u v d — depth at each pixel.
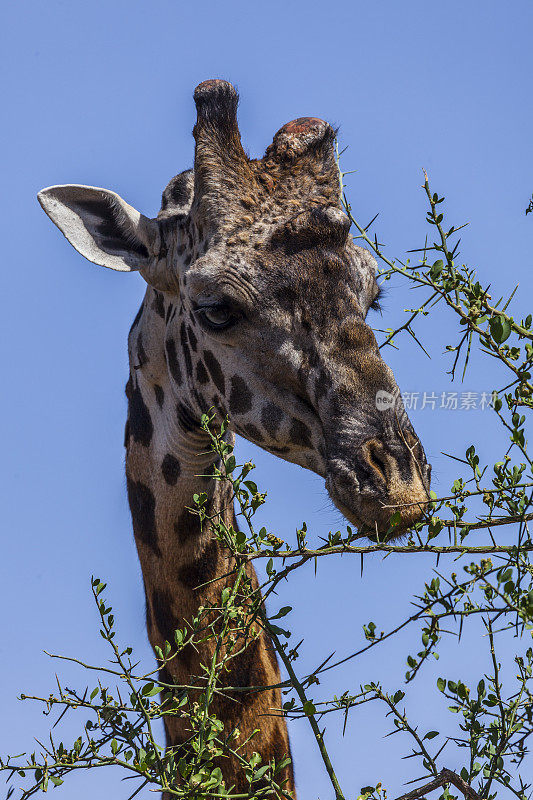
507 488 5.77
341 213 8.52
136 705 6.49
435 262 6.25
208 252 8.69
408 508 7.39
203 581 9.63
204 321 8.73
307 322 8.27
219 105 9.16
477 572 5.70
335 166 9.02
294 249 8.41
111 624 6.73
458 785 5.80
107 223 9.98
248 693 9.15
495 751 5.79
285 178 8.87
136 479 10.38
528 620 5.22
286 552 6.71
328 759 6.17
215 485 9.82
